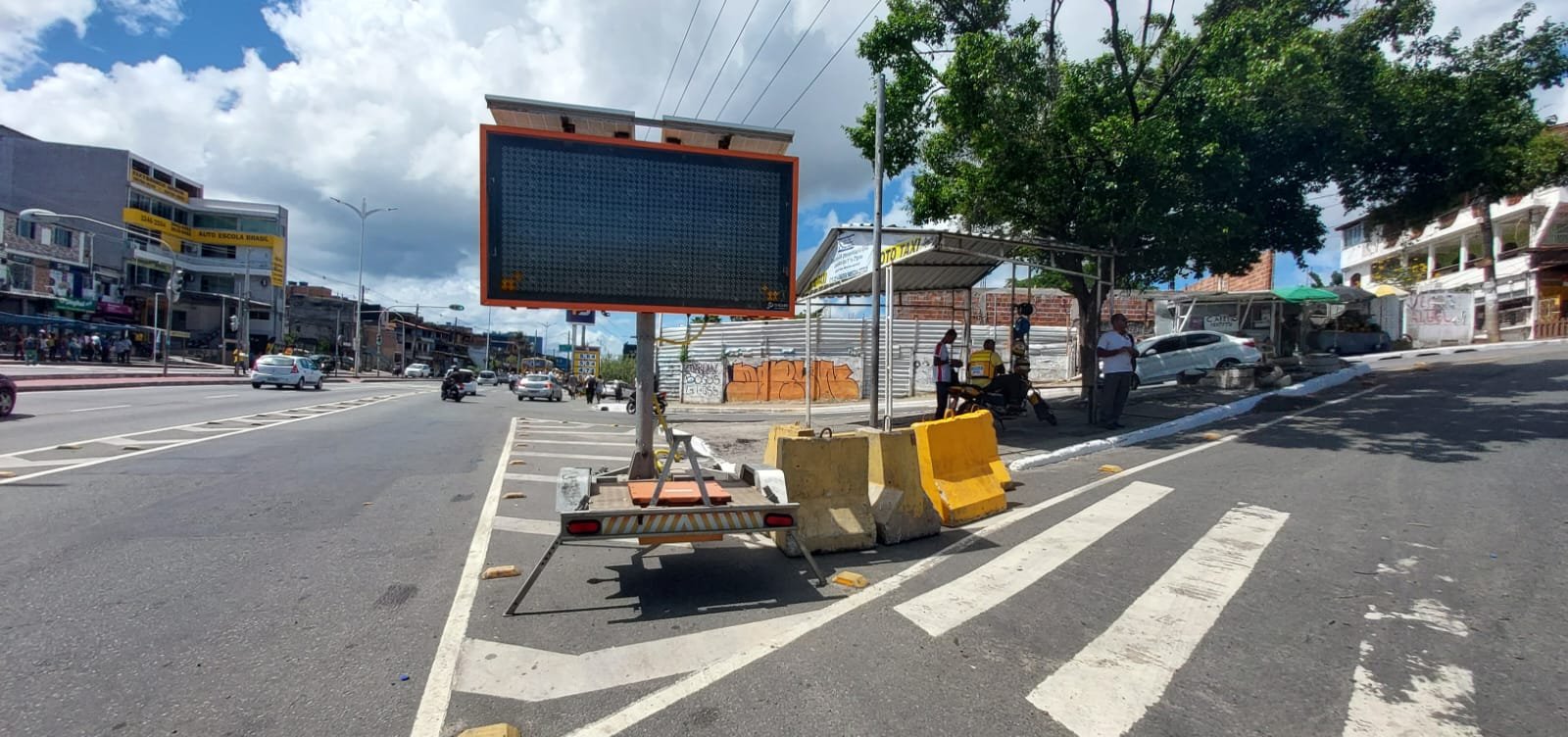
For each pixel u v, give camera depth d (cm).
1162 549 536
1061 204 1260
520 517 691
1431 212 1427
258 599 458
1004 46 1173
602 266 560
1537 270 2797
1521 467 735
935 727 305
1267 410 1287
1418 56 1323
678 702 328
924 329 2906
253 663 366
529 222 546
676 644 393
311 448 1142
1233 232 1230
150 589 471
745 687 342
